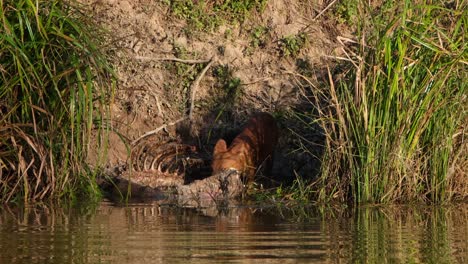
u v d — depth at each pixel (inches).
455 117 526.6
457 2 540.4
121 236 402.9
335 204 517.0
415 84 522.0
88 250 368.5
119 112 605.0
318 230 426.0
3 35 506.0
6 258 351.9
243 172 564.1
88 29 529.7
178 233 412.8
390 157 518.9
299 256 360.5
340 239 400.8
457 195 534.9
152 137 597.3
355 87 522.0
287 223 448.8
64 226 432.1
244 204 521.7
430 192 526.9
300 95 615.8
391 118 520.7
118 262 345.7
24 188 526.0
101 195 542.3
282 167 596.4
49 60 523.5
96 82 556.7
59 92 512.4
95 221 450.3
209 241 391.2
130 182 537.6
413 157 524.1
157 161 575.8
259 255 361.1
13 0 519.8
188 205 518.0
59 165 530.3
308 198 531.2
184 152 587.5
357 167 521.7
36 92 520.7
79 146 527.5
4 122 518.9
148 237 400.5
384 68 521.7
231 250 370.0
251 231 421.1
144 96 612.1
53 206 507.8
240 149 567.5
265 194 544.1
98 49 525.0
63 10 535.2
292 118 608.7
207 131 610.5
